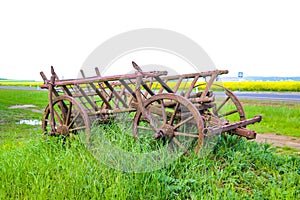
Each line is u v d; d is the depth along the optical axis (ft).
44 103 50.80
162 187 12.71
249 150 16.93
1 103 49.19
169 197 12.55
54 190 12.51
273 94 66.13
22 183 13.51
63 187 12.79
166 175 13.70
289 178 13.92
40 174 13.87
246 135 15.97
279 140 22.65
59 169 14.46
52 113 18.20
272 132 25.58
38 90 84.23
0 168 14.69
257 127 27.20
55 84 17.84
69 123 17.66
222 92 19.69
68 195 12.42
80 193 12.41
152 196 12.43
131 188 12.55
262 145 18.47
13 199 12.70
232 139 17.75
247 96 60.08
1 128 28.58
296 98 53.62
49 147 16.99
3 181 13.83
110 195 12.01
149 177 13.05
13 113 38.78
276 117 30.99
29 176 13.85
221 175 13.76
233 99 19.44
